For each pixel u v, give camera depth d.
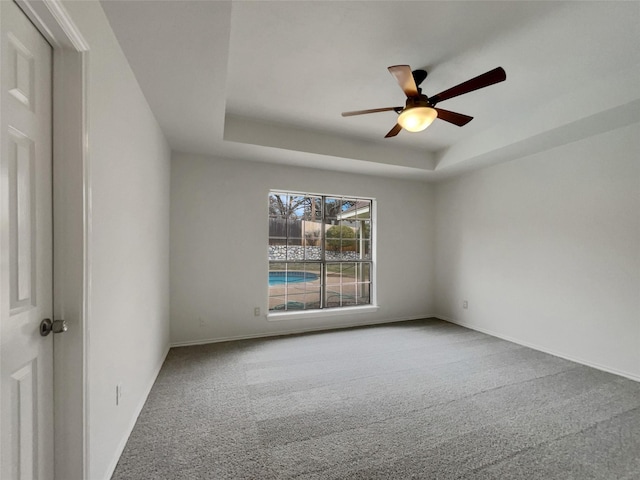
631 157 2.50
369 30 1.74
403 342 3.39
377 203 4.29
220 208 3.38
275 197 3.79
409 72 1.74
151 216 2.22
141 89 1.92
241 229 3.47
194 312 3.25
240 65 2.08
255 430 1.76
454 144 3.65
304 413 1.95
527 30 1.74
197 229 3.27
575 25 1.69
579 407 2.04
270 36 1.78
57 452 1.06
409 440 1.69
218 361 2.78
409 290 4.48
